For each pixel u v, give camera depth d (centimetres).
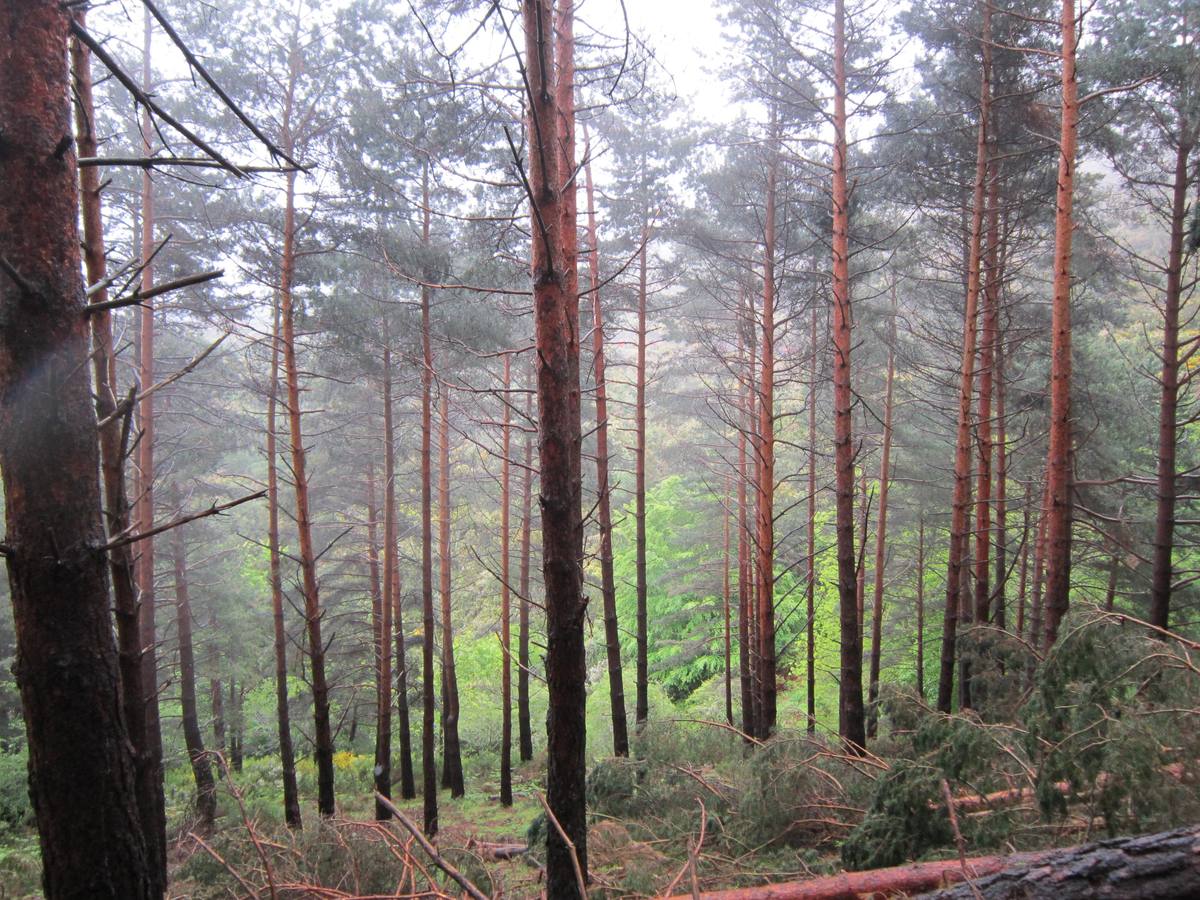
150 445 1274
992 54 1080
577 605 472
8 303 243
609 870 651
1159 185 1046
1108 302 1622
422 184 1323
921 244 1555
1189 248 953
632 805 823
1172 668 519
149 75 1132
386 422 1537
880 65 973
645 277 1577
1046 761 500
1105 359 1599
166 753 2144
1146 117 1055
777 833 695
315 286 1245
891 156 1244
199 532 1875
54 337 247
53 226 249
